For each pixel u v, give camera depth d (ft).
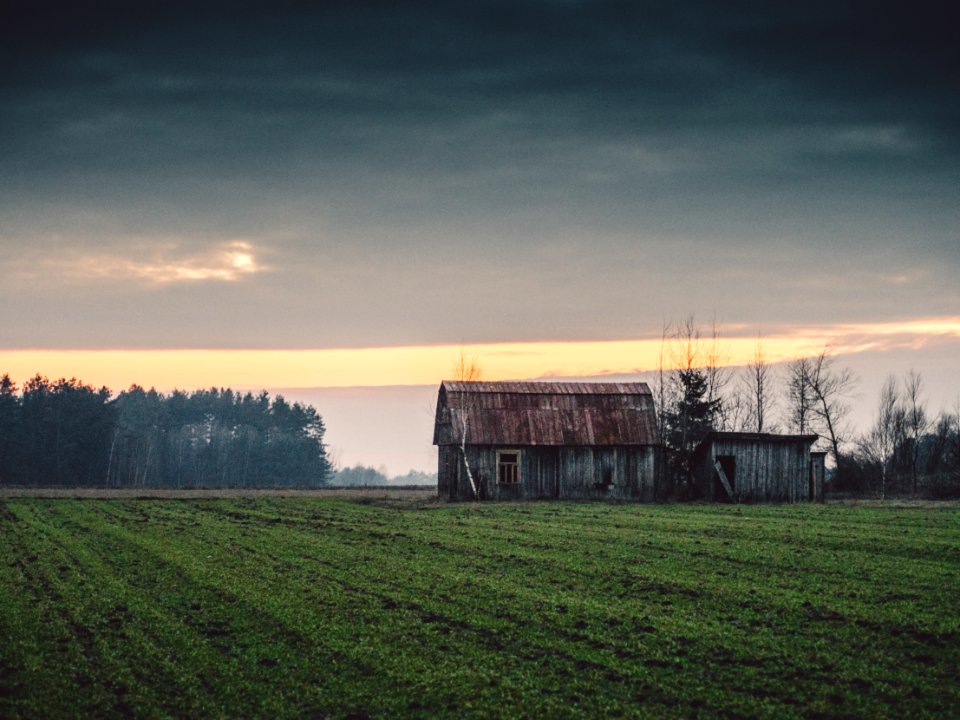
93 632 96.78
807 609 101.71
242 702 76.48
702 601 107.45
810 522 178.19
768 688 77.20
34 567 134.51
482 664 85.15
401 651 89.20
